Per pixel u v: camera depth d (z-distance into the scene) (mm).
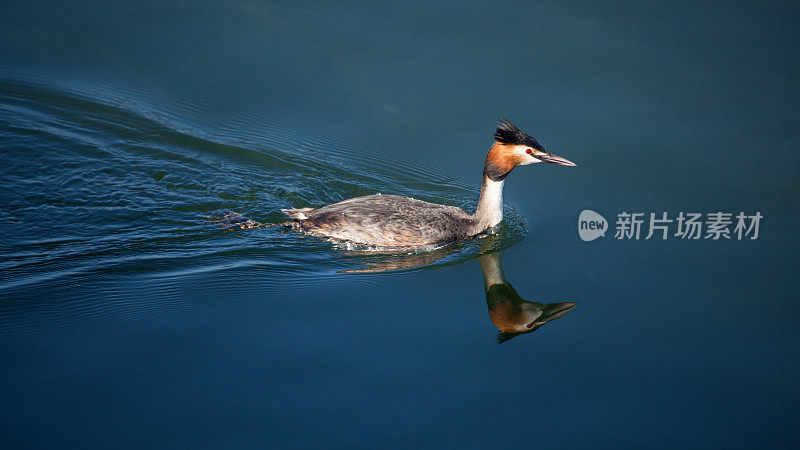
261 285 13289
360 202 14891
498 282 13703
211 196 15906
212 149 17281
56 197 15305
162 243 14328
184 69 19281
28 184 15531
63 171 16016
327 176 16844
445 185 16688
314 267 13898
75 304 12469
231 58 19625
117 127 17500
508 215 15781
